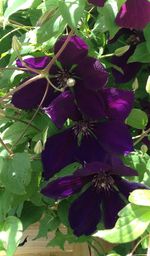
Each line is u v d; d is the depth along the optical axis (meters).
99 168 0.32
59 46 0.32
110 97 0.33
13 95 0.34
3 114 0.36
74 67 0.33
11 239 0.30
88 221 0.33
